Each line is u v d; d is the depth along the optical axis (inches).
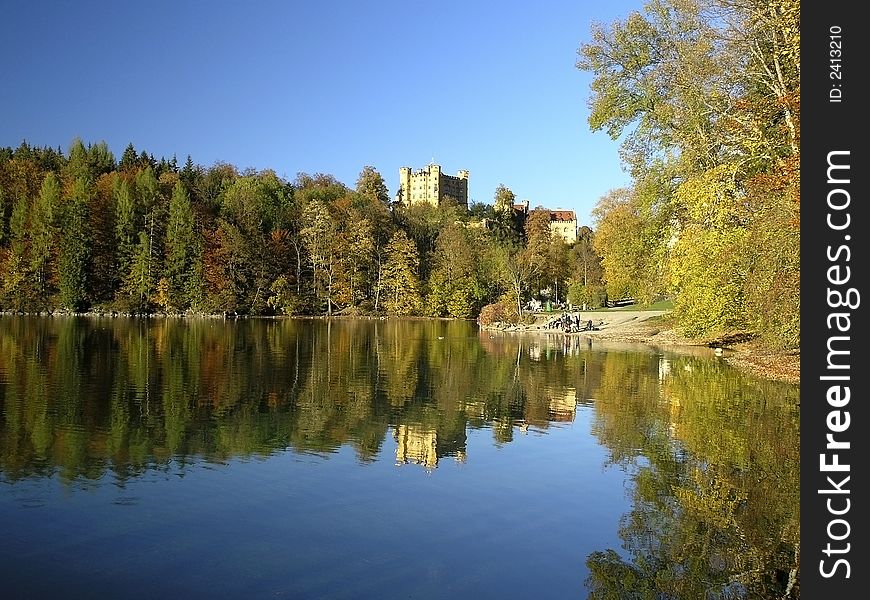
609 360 1208.8
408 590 282.0
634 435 581.6
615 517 376.8
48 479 416.8
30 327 1790.1
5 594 268.4
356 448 520.1
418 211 4033.0
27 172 3009.4
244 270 2893.7
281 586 282.7
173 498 390.6
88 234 2701.8
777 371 977.5
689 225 1137.4
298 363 1089.4
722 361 1181.7
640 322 2132.1
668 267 1213.1
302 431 570.9
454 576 297.1
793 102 778.2
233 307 2778.1
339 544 330.6
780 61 911.7
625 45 1267.2
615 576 300.0
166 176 3272.6
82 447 494.0
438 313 3174.2
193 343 1413.6
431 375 977.5
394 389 828.6
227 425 584.7
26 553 308.2
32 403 650.8
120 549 316.2
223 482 423.8
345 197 3631.9
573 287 2987.2
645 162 1327.5
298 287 3070.9
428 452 514.9
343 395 770.8
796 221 733.9
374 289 3282.5
